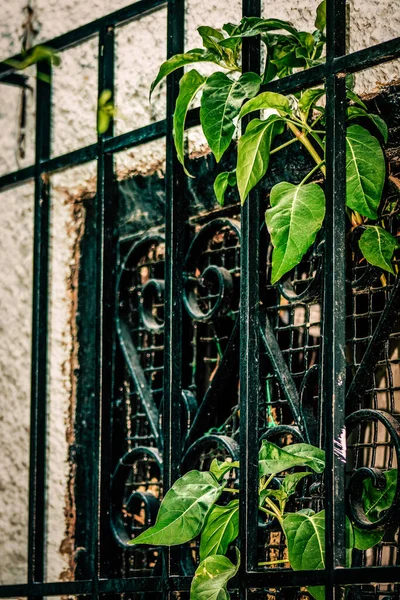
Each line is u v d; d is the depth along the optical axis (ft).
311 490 7.06
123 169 9.04
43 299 8.95
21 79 9.78
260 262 7.81
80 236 9.33
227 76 7.96
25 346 9.52
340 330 6.61
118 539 8.29
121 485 8.43
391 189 7.14
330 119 6.77
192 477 7.11
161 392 8.89
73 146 9.34
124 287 8.87
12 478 9.45
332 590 6.34
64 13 9.60
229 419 8.18
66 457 9.07
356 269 7.36
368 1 7.75
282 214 6.89
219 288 7.95
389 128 7.41
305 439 7.16
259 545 7.55
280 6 8.16
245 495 6.86
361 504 6.72
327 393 6.55
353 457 8.77
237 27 7.39
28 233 9.64
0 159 10.03
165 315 7.62
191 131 8.53
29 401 9.42
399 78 7.35
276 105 7.05
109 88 8.59
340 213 6.70
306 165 7.77
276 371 7.52
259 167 7.06
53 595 8.21
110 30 8.61
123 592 7.70
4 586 8.54
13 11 9.98
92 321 9.18
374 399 7.02
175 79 7.79
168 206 7.70
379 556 7.08
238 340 7.89
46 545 9.04
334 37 6.84
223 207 8.33
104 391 8.41
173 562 7.38
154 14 8.92
